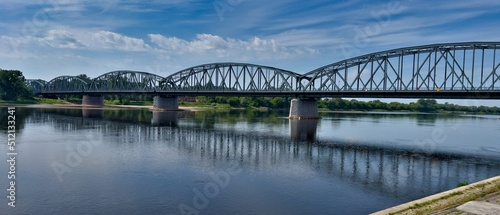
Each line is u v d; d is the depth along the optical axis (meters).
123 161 34.06
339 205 22.45
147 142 47.22
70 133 54.34
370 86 80.81
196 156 37.84
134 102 182.00
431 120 109.12
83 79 175.88
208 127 70.44
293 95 97.75
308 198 23.75
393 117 123.69
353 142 51.81
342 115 129.12
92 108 136.38
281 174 30.30
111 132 57.59
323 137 57.25
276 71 102.25
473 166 34.88
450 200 17.55
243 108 171.12
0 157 34.72
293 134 60.59
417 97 72.00
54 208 21.11
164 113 116.38
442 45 69.00
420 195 24.80
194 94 112.50
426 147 47.53
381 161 37.09
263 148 44.78
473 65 64.56
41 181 26.56
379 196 24.45
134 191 24.53
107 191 24.42
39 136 49.81
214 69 117.81
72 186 25.45
